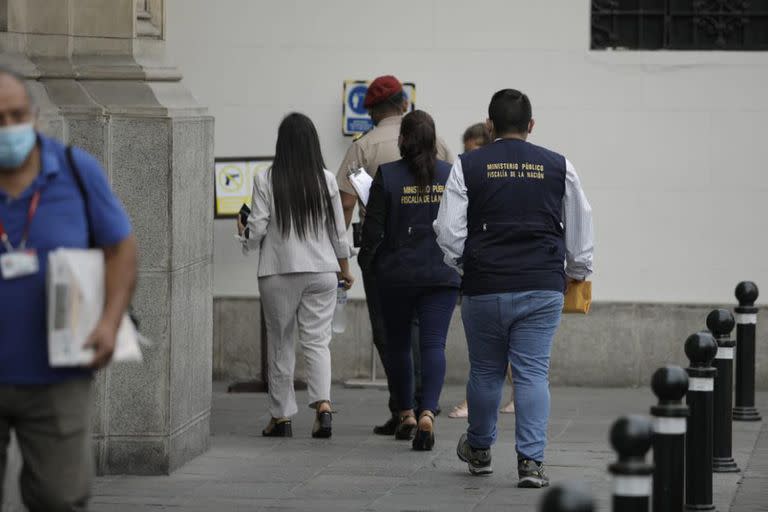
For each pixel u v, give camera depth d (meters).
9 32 15.12
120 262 9.67
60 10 15.64
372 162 18.92
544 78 23.05
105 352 9.32
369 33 23.19
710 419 14.41
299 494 15.02
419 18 23.11
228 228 23.41
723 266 23.03
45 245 9.47
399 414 18.41
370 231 17.52
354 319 23.28
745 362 20.42
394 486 15.48
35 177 9.52
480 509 14.30
